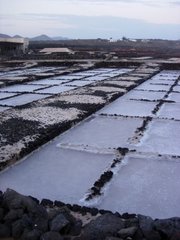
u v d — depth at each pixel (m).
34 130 10.29
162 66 31.31
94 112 13.34
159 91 18.58
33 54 44.97
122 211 6.23
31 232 4.80
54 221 5.00
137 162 8.44
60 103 14.30
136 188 7.11
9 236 4.97
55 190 6.98
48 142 9.81
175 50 64.38
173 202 6.59
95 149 9.21
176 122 12.22
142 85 20.77
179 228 4.90
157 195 6.84
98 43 97.31
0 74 25.12
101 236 4.75
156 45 92.06
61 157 8.76
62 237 4.76
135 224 4.97
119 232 4.76
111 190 7.00
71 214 5.59
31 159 8.62
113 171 7.86
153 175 7.73
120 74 25.44
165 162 8.47
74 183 7.31
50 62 33.38
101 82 20.83
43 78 23.52
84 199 6.57
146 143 9.86
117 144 9.74
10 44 46.75
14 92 17.53
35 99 15.85
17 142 9.19
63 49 52.06
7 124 10.93
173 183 7.38
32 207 5.23
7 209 5.29
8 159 8.09
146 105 14.98
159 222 4.97
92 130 11.14
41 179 7.49
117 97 16.33
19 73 25.78
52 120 11.48
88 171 7.92
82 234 4.88
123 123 11.99
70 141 9.99
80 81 21.95
